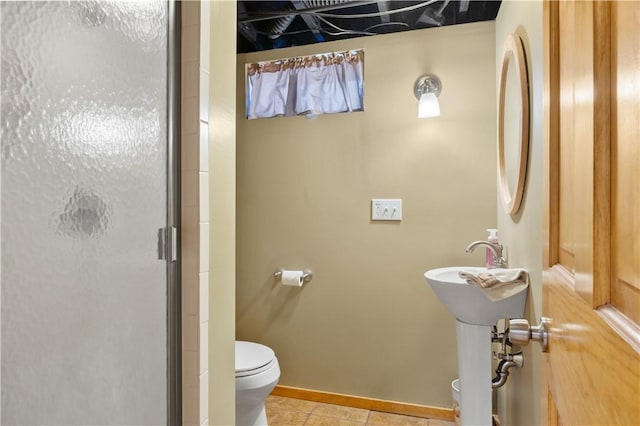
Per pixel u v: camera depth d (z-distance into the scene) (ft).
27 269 1.81
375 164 7.38
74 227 2.06
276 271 7.91
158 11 2.89
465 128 6.91
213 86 3.53
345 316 7.54
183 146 3.20
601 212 1.46
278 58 7.97
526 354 4.55
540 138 3.98
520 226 4.87
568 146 2.02
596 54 1.48
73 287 2.06
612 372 1.33
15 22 1.74
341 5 6.35
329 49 7.65
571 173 1.94
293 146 7.84
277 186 7.92
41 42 1.86
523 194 4.69
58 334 1.97
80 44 2.10
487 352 4.96
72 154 2.05
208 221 3.32
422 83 7.07
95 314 2.20
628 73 1.23
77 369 2.08
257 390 5.65
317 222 7.70
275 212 7.93
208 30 3.34
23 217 1.79
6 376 1.72
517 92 4.85
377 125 7.36
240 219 8.13
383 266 7.34
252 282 8.05
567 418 1.94
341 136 7.56
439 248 7.05
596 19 1.48
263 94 8.00
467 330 5.06
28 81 1.80
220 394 3.60
